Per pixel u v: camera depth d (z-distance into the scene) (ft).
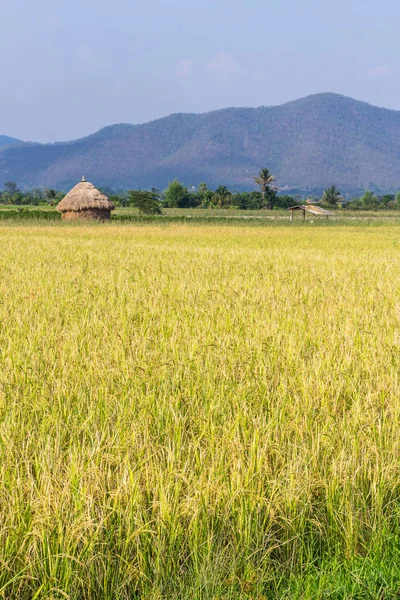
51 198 631.15
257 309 42.50
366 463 18.88
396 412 22.33
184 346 31.50
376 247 122.42
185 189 609.42
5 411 21.76
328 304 45.98
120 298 47.29
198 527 16.17
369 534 17.72
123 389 23.88
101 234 167.94
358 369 27.43
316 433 20.63
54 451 18.52
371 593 15.46
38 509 15.49
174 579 15.57
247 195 605.73
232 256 92.27
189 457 18.61
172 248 108.68
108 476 16.92
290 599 15.24
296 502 17.24
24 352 29.73
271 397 23.85
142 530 15.31
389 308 44.86
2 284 55.31
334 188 627.87
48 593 14.56
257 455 18.35
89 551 15.11
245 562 15.99
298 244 131.13
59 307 44.19
